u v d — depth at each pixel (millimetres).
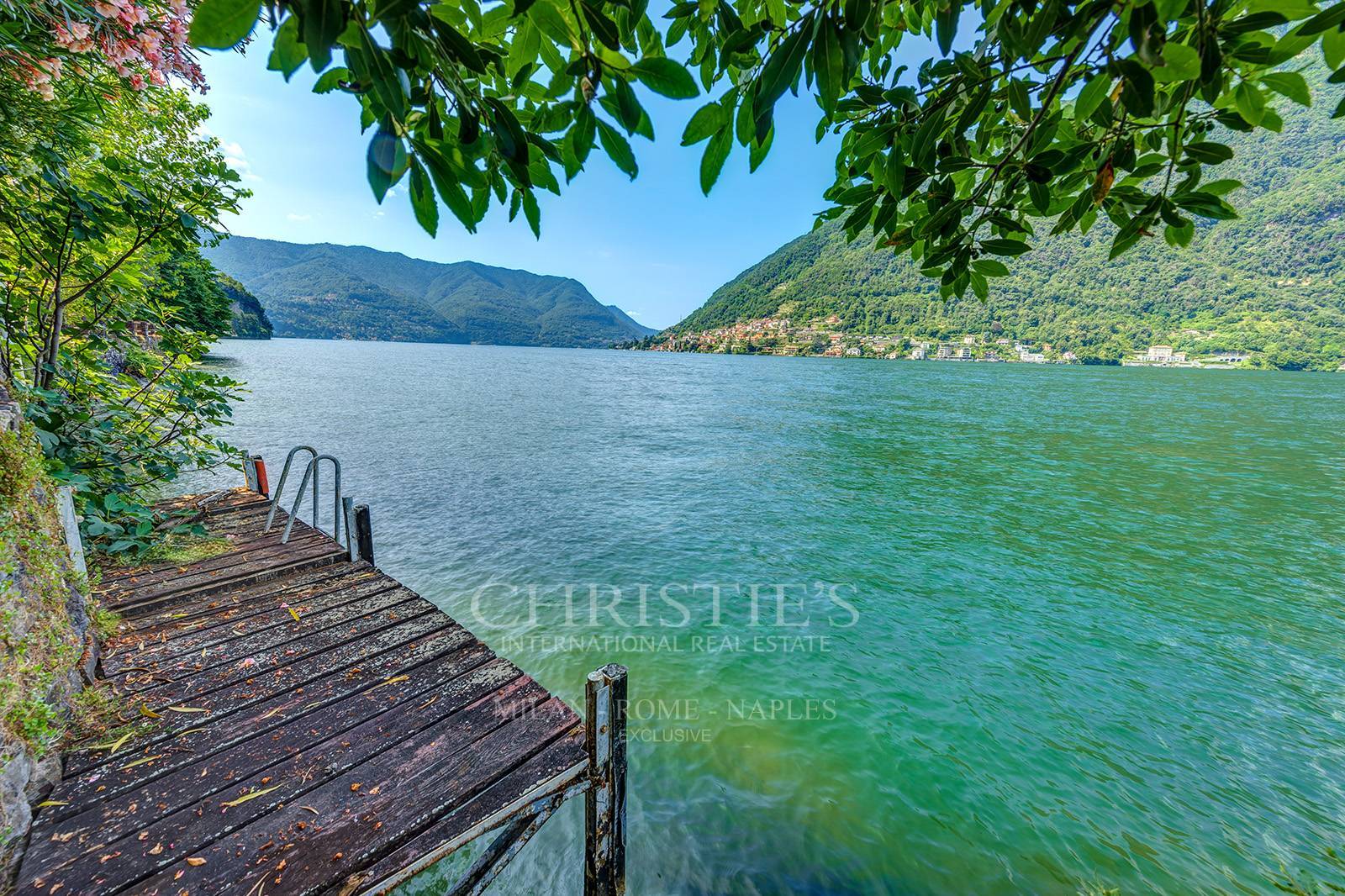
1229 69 971
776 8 1141
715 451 20516
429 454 18156
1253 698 6180
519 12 778
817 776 4824
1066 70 982
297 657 3299
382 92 720
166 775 2406
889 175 1257
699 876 3854
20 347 4477
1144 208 1215
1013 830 4312
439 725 2820
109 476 4730
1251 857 4121
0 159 3199
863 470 17812
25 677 2238
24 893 1883
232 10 531
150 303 5426
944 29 905
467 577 8883
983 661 6844
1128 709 5934
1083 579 9523
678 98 904
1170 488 16500
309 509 11133
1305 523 13289
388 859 2117
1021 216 1319
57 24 2627
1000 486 16109
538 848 3955
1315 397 51656
